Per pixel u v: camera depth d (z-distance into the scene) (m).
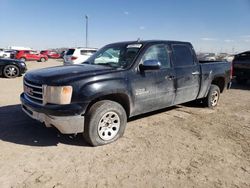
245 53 12.38
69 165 3.67
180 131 5.19
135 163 3.78
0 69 13.32
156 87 5.10
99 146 4.32
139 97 4.80
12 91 9.24
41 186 3.15
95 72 4.30
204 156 4.09
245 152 4.30
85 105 4.03
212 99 7.12
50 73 4.29
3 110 6.39
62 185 3.18
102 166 3.67
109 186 3.19
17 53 35.06
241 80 13.08
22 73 14.02
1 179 3.27
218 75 6.97
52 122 3.98
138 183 3.28
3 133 4.80
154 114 6.34
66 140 4.54
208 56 28.39
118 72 4.48
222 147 4.47
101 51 5.69
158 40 5.44
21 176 3.35
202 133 5.13
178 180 3.37
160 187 3.21
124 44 5.38
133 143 4.50
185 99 6.05
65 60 17.38
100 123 4.25
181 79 5.68
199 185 3.28
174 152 4.20
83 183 3.24
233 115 6.54
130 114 4.79
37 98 4.21
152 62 4.63
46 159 3.82
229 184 3.32
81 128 4.12
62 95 3.89
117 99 4.73
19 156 3.89
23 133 4.82
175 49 5.69
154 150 4.25
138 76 4.74
